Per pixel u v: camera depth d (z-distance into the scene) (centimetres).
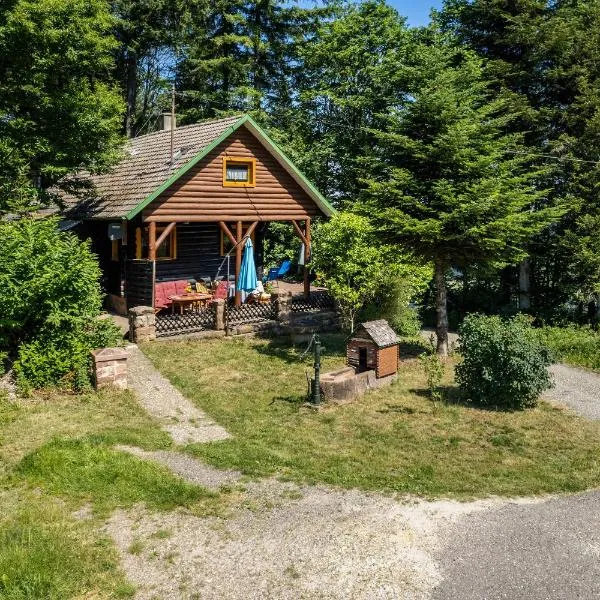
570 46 2580
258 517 871
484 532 848
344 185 3644
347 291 2012
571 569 765
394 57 3306
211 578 725
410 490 980
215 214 2123
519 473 1079
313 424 1303
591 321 2717
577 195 2570
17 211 1875
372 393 1548
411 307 2564
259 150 2231
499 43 2709
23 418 1199
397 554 783
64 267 1397
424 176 1844
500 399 1476
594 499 977
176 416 1305
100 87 2128
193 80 3756
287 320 2181
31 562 724
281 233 3494
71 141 1975
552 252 2634
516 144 2556
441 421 1352
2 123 1917
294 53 3847
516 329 1480
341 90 3503
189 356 1789
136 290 2072
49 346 1375
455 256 1845
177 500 905
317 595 699
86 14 1986
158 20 3566
